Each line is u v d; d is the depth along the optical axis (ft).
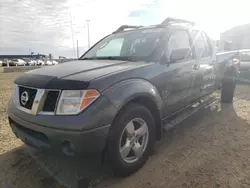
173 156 9.19
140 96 7.70
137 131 7.95
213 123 13.02
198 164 8.52
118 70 7.68
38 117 6.72
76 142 6.21
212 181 7.41
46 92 6.82
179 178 7.65
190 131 11.90
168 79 9.32
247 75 25.63
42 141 6.83
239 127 12.23
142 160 8.30
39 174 8.07
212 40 14.42
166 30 10.38
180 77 10.18
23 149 10.07
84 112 6.29
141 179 7.66
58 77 7.13
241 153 9.28
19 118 7.41
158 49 9.51
